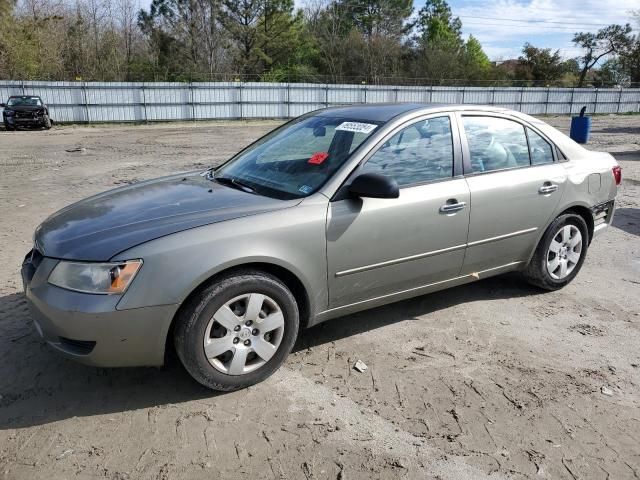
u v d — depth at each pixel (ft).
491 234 13.92
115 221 10.74
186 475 8.66
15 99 83.46
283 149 13.47
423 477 8.74
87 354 9.68
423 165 12.79
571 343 13.29
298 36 163.84
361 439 9.59
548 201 14.96
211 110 100.63
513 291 16.34
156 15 153.07
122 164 43.73
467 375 11.73
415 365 12.08
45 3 138.21
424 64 173.78
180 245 9.80
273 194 11.73
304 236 10.91
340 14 189.16
